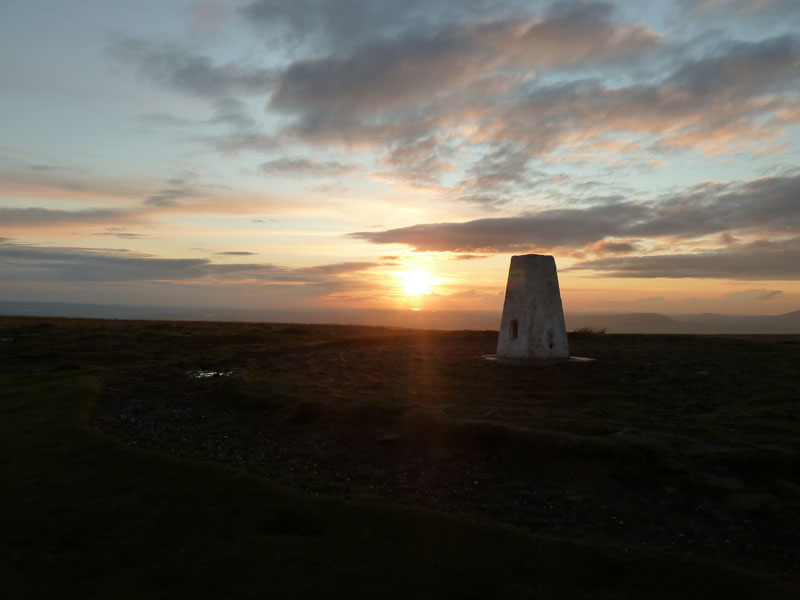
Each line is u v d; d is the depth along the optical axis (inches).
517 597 198.4
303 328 1155.9
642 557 212.7
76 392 459.2
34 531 251.0
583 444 295.4
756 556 216.1
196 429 382.3
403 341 839.7
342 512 248.2
